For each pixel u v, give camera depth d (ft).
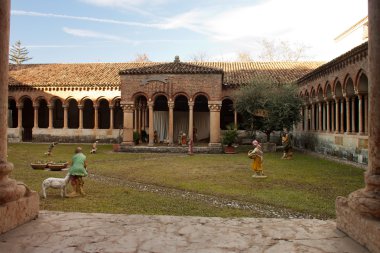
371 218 16.49
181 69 104.42
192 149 94.53
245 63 147.43
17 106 136.36
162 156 87.30
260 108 97.30
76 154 39.63
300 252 15.93
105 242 17.01
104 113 143.43
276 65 142.82
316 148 92.89
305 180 49.11
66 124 134.62
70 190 42.65
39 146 114.42
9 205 18.52
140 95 105.81
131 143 104.01
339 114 80.07
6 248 16.07
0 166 18.56
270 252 15.93
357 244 16.96
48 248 16.14
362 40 91.71
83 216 21.68
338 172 56.80
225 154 93.50
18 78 138.31
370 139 17.70
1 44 18.60
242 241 17.37
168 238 17.71
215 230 19.08
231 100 125.80
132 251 15.92
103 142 132.57
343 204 19.20
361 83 65.10
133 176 54.08
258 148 52.80
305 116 105.70
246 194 39.73
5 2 18.72
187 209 33.04
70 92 134.31
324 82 85.10
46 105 145.69
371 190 17.24
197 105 128.88
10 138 135.23
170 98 104.68
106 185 46.55
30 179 50.14
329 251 16.07
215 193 40.57
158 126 128.16
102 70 143.23
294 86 100.63
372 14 17.52
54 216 21.56
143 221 20.71
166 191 42.83
